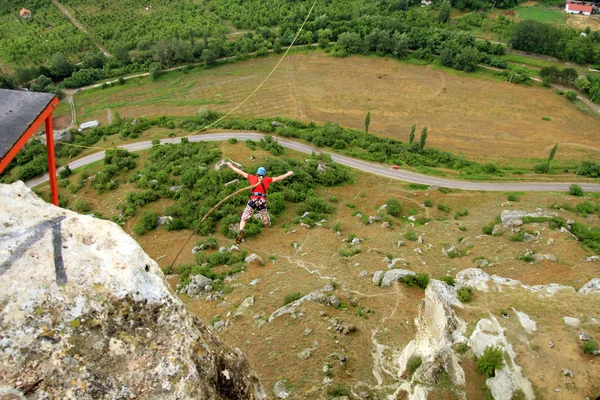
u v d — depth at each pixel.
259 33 126.50
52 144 12.70
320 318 38.19
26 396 7.28
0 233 8.41
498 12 139.38
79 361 7.81
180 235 62.22
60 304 8.02
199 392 8.51
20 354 7.51
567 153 90.81
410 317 38.81
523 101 106.75
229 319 40.91
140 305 8.55
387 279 43.81
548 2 144.75
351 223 64.44
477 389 26.02
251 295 44.47
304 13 133.25
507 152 91.62
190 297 47.22
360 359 33.97
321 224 63.56
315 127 98.44
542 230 53.72
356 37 123.25
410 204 72.00
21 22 141.75
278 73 119.06
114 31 132.75
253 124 96.25
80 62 124.81
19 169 88.44
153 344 8.44
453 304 30.00
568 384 24.77
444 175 81.38
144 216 63.94
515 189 77.00
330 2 139.00
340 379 31.91
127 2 149.00
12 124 10.73
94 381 7.79
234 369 10.48
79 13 144.50
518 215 59.69
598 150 91.69
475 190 76.69
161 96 112.44
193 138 92.62
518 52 121.12
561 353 26.27
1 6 151.50
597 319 27.84
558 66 115.62
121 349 8.16
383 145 89.94
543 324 28.12
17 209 8.95
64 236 8.78
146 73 120.50
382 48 123.31
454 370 26.94
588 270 43.88
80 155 90.81
